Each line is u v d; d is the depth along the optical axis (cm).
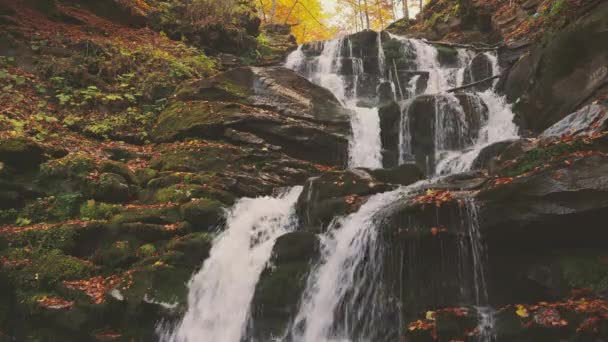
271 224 794
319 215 729
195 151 964
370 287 625
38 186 835
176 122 1073
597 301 482
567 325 476
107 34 1400
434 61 1602
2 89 1025
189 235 761
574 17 1009
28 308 679
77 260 732
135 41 1440
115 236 773
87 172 863
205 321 695
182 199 836
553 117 934
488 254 570
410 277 604
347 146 1058
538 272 541
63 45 1233
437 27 1905
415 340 547
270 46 2027
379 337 604
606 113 649
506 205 554
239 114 1032
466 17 1784
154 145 1065
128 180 891
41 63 1147
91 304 670
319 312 644
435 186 687
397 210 618
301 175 974
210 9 1706
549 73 960
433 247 593
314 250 679
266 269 695
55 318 667
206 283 719
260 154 983
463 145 1088
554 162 552
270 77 1170
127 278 697
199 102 1102
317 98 1160
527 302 543
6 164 830
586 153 548
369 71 1619
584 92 870
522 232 546
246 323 677
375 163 1082
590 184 512
